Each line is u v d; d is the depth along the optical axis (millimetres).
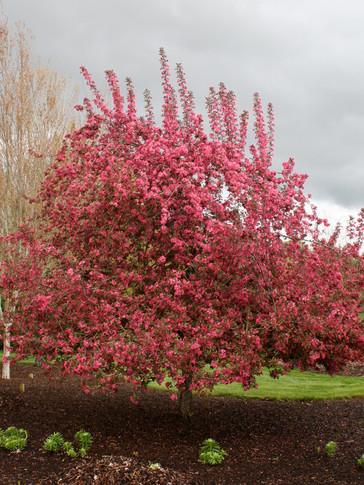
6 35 12508
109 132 7691
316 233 6887
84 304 6047
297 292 6359
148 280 6844
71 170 7301
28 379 11453
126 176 6516
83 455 5547
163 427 7406
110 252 6602
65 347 5914
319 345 6195
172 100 7738
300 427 7852
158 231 6758
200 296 6176
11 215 11922
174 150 6793
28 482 4828
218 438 7023
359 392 10891
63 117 13133
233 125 7672
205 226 6785
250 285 6664
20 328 6395
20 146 12180
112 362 5934
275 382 12195
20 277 6430
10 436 5883
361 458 5914
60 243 7316
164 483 4977
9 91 12305
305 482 5426
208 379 5781
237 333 6051
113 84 7535
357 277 6645
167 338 5699
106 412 8180
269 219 6805
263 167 7270
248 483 5336
